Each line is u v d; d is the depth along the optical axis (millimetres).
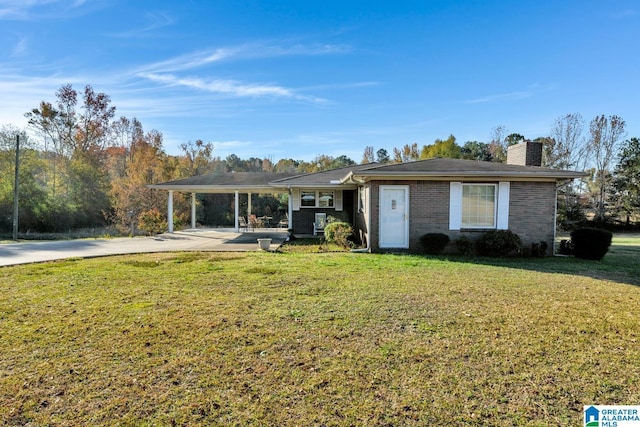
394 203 11617
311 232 18641
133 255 10719
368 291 6219
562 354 3689
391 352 3691
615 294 6184
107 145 32750
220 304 5387
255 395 2879
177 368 3332
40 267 8586
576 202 30969
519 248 10836
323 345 3867
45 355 3600
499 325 4535
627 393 2965
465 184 11438
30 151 24797
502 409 2715
